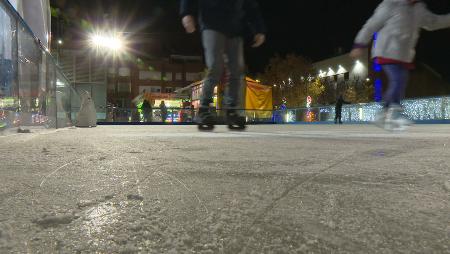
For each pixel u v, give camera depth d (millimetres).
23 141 4262
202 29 5938
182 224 1123
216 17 5812
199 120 6777
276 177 1936
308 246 962
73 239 975
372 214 1262
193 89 29094
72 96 12227
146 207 1310
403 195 1543
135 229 1065
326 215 1244
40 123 7832
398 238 1029
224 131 7164
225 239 1003
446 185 1738
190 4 5832
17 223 1096
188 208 1308
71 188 1617
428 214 1267
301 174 2033
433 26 5852
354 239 1018
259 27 6098
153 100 35938
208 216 1212
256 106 26703
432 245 980
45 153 2961
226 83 6688
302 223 1152
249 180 1849
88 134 6043
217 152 3088
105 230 1050
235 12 5863
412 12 5711
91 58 24125
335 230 1090
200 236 1022
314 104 56562
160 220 1157
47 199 1408
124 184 1718
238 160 2588
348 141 4305
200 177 1917
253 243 978
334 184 1764
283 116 32656
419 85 44375
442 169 2236
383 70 6066
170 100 36531
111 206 1315
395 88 6008
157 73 82312
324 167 2291
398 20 5719
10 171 2064
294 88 56219
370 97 50969
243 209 1305
